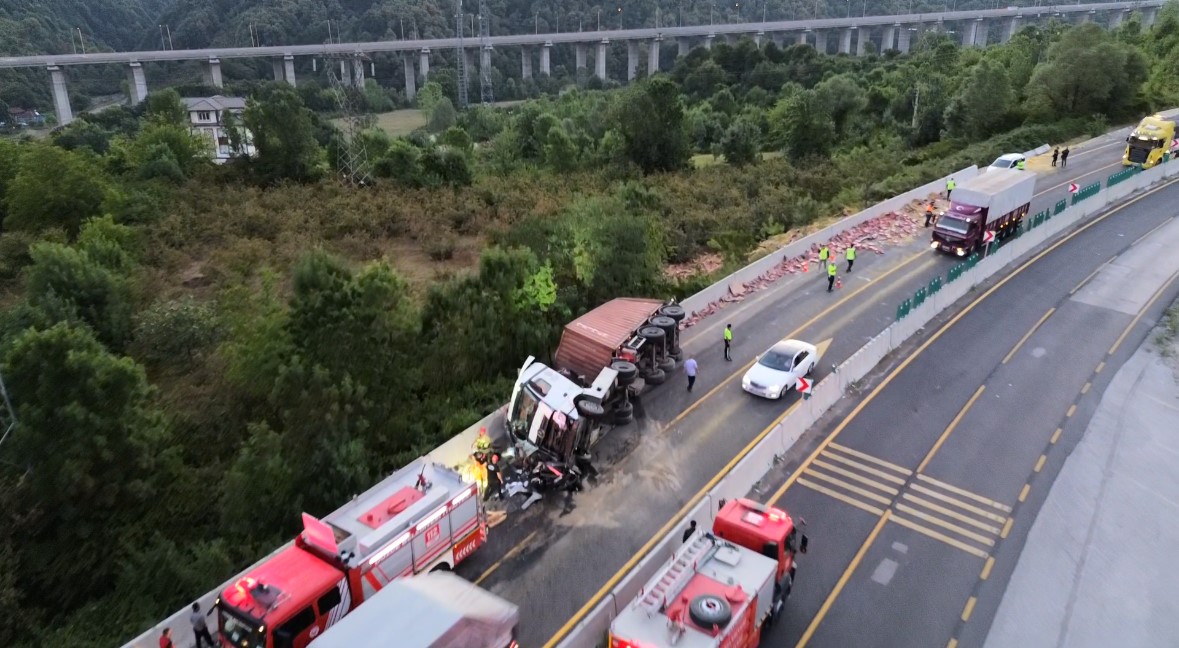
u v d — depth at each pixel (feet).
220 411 94.17
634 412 98.02
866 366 106.22
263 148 220.64
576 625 64.03
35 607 68.95
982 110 256.32
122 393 77.87
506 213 182.80
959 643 62.08
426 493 66.74
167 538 76.64
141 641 57.77
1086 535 74.90
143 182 194.59
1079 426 93.25
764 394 100.27
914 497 80.48
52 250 116.47
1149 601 66.85
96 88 565.94
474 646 50.93
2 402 75.31
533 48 621.31
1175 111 266.36
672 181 216.54
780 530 60.44
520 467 84.58
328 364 92.43
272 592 54.60
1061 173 199.82
